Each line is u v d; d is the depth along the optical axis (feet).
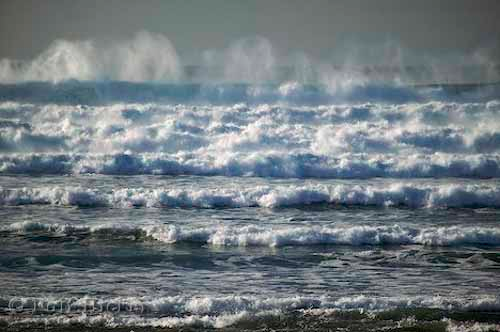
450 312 128.16
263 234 172.04
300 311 128.16
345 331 120.88
